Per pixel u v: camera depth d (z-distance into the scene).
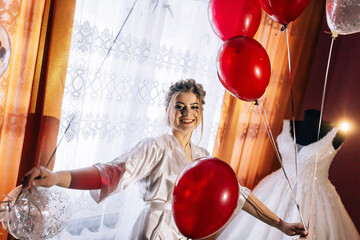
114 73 2.00
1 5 1.55
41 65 1.75
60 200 1.15
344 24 1.45
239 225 2.42
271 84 2.81
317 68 3.12
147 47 2.09
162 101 2.21
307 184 2.36
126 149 2.11
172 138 1.49
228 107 2.60
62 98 1.78
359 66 2.98
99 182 1.25
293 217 2.26
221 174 1.11
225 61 1.35
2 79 1.60
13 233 1.09
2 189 1.68
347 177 2.97
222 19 1.47
